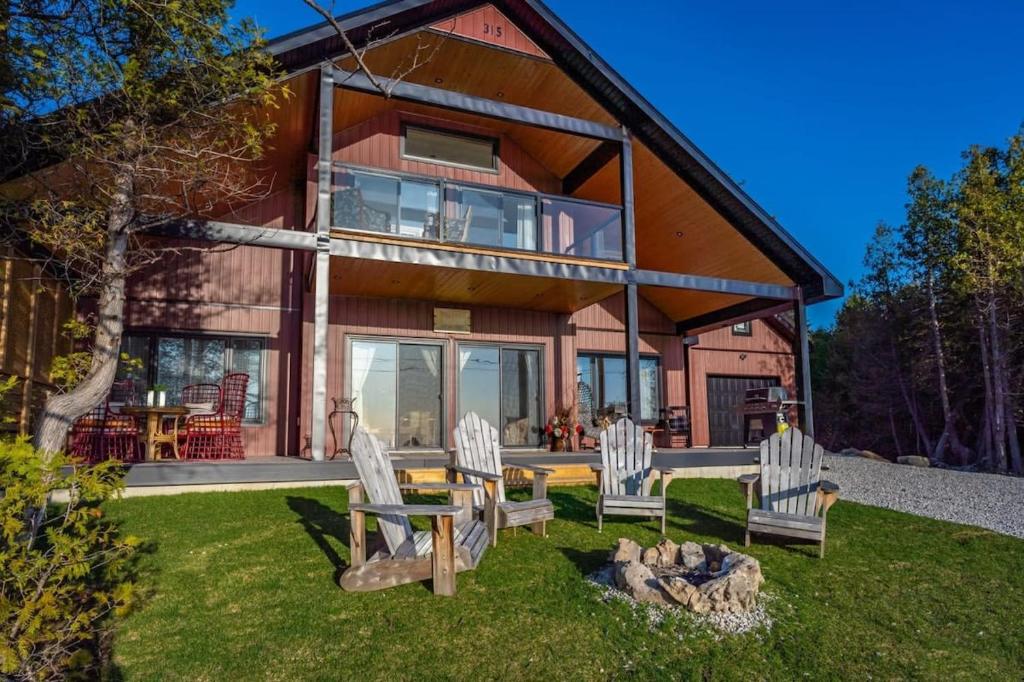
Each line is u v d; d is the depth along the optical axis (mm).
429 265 8070
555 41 9289
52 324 7422
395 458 7961
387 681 2887
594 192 10969
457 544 4180
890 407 20516
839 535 5793
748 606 3787
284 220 9398
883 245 20734
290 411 9156
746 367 13648
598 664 3117
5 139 4887
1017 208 16078
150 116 5090
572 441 10898
